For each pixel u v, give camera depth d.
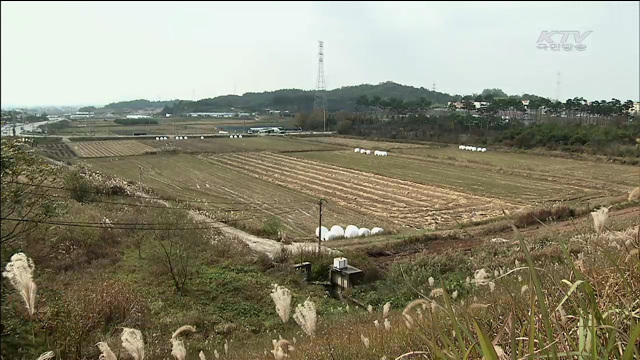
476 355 2.58
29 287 4.47
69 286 17.66
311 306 4.47
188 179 60.25
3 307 13.08
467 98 119.56
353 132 129.75
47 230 20.78
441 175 62.25
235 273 22.09
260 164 75.31
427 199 47.19
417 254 25.88
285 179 60.59
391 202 46.00
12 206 18.00
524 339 2.49
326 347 6.75
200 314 16.95
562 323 2.67
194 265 22.00
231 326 16.19
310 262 24.69
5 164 17.14
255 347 12.16
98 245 23.48
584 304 2.24
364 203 45.53
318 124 145.25
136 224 26.78
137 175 62.34
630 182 52.88
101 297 15.56
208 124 181.88
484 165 69.50
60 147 97.00
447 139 103.88
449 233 31.64
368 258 25.56
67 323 12.29
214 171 67.56
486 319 4.46
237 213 39.28
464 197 47.75
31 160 18.45
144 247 23.95
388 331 6.70
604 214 3.80
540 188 51.78
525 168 65.12
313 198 48.22
